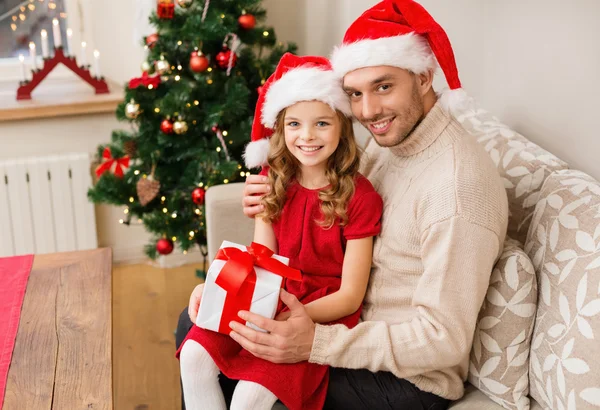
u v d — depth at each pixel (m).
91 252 1.94
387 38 1.36
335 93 1.44
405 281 1.45
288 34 3.03
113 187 2.56
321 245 1.54
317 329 1.37
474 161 1.37
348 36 1.43
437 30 1.36
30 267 1.83
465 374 1.45
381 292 1.49
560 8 1.58
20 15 2.98
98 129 2.97
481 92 1.94
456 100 1.39
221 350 1.40
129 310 2.81
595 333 1.20
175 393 2.27
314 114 1.45
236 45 2.54
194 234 2.55
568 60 1.58
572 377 1.21
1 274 1.78
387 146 1.46
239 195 2.05
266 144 1.62
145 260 3.23
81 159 2.90
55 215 2.95
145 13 2.63
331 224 1.50
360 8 2.40
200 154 2.42
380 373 1.43
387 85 1.38
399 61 1.35
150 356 2.49
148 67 2.46
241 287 1.35
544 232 1.40
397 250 1.45
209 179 2.36
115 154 2.55
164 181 2.59
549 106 1.66
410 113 1.40
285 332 1.33
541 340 1.32
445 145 1.41
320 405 1.39
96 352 1.44
